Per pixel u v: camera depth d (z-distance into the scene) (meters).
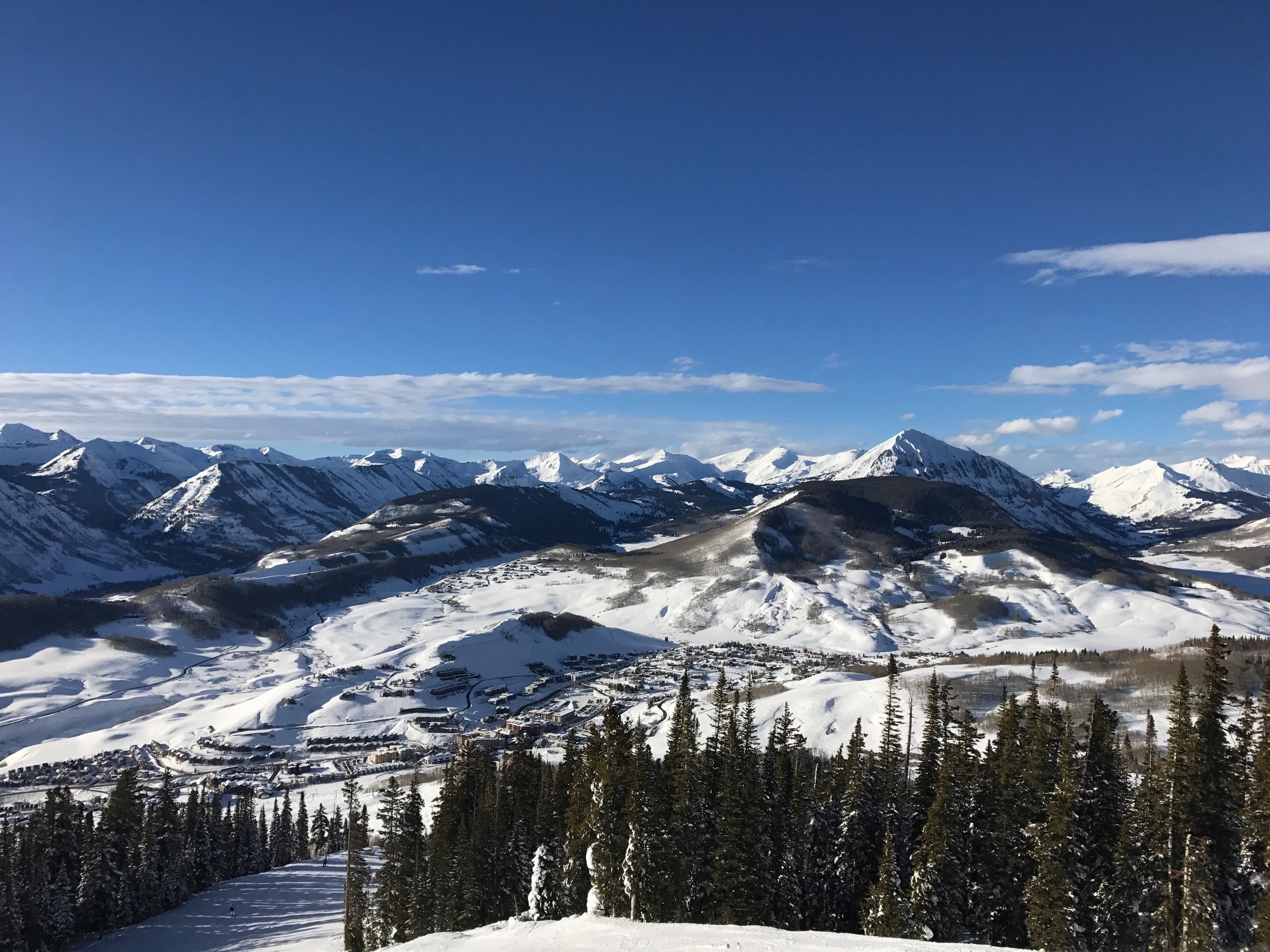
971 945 38.53
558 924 52.34
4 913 91.56
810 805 64.62
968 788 59.81
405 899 83.25
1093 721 57.50
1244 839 47.00
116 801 110.88
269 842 146.25
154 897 109.62
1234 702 50.84
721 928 45.28
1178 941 47.47
